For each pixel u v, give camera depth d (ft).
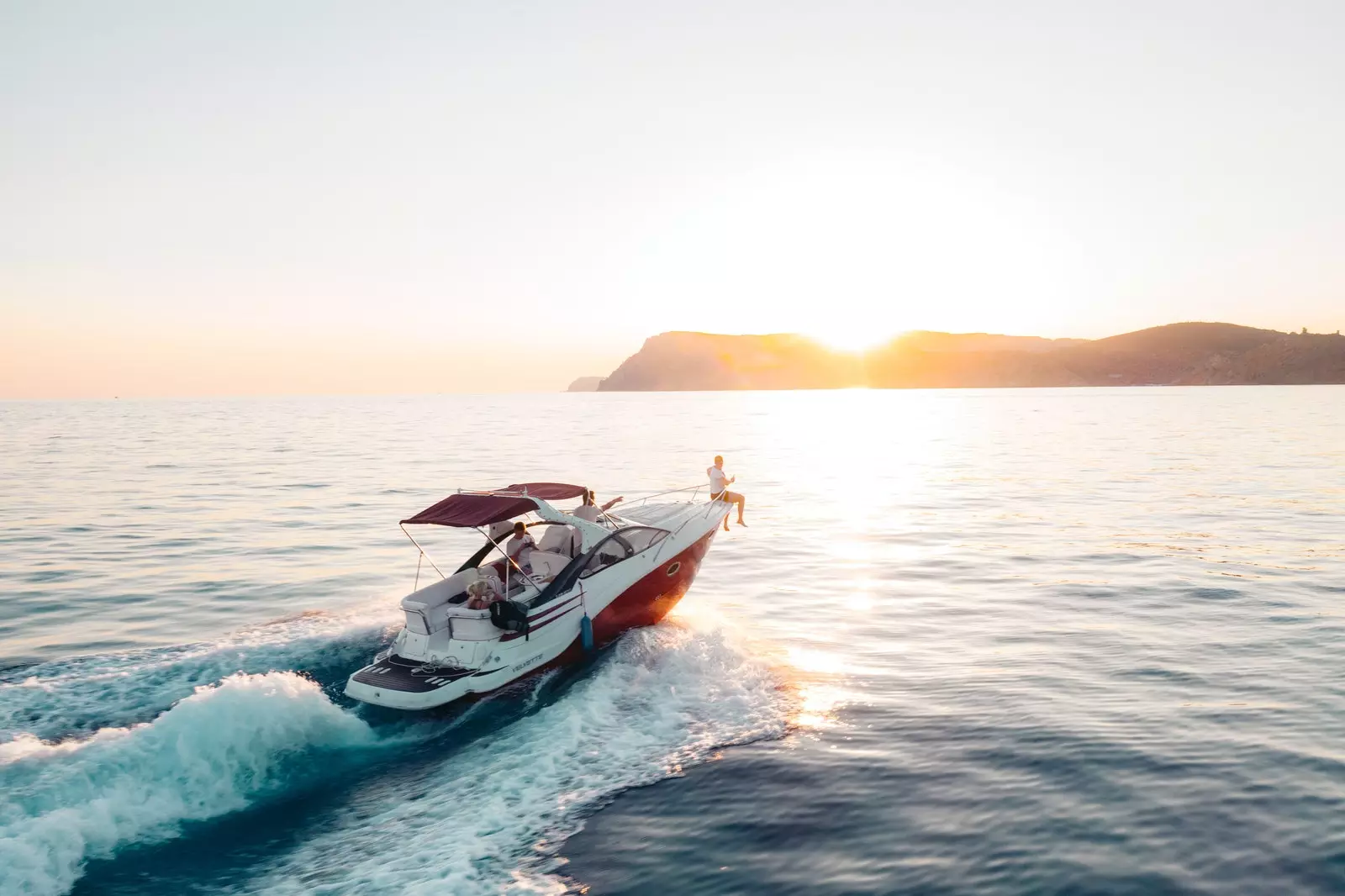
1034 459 139.54
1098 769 24.71
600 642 39.01
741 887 18.94
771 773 24.94
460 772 25.79
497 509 36.35
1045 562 57.11
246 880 19.93
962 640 39.17
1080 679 33.09
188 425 319.47
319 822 22.90
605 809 22.94
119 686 32.83
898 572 55.11
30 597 49.26
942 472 120.16
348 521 77.92
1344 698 30.09
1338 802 22.26
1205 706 29.71
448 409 538.88
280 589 51.01
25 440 222.07
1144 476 110.01
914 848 20.54
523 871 19.84
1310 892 18.17
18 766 24.08
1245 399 530.68
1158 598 46.34
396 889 19.11
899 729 28.27
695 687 32.86
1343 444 159.84
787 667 35.47
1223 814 21.79
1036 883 18.83
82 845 21.16
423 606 34.19
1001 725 28.43
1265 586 48.37
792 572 56.18
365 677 32.65
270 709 27.14
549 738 28.07
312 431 256.93
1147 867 19.42
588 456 147.43
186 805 23.52
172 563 59.21
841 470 125.08
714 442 190.29
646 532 43.11
